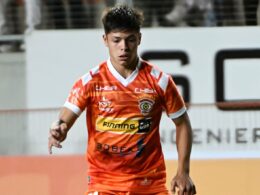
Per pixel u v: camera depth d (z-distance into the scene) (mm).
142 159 14789
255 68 28422
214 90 28391
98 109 14648
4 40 28922
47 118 23938
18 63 29000
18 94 28891
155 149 14883
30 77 28703
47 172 23453
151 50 28391
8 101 28891
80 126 23766
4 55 29047
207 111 24047
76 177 23406
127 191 14781
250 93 28438
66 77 28672
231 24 29000
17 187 23375
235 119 23984
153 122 14766
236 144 23938
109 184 14867
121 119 14594
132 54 14242
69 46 28625
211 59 28422
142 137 14680
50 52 28688
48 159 23516
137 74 14594
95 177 14969
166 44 28359
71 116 14625
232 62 28391
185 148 14883
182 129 14930
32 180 23375
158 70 14688
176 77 28438
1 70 29031
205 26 29094
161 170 14961
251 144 23922
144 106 14586
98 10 29172
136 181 14812
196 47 28391
